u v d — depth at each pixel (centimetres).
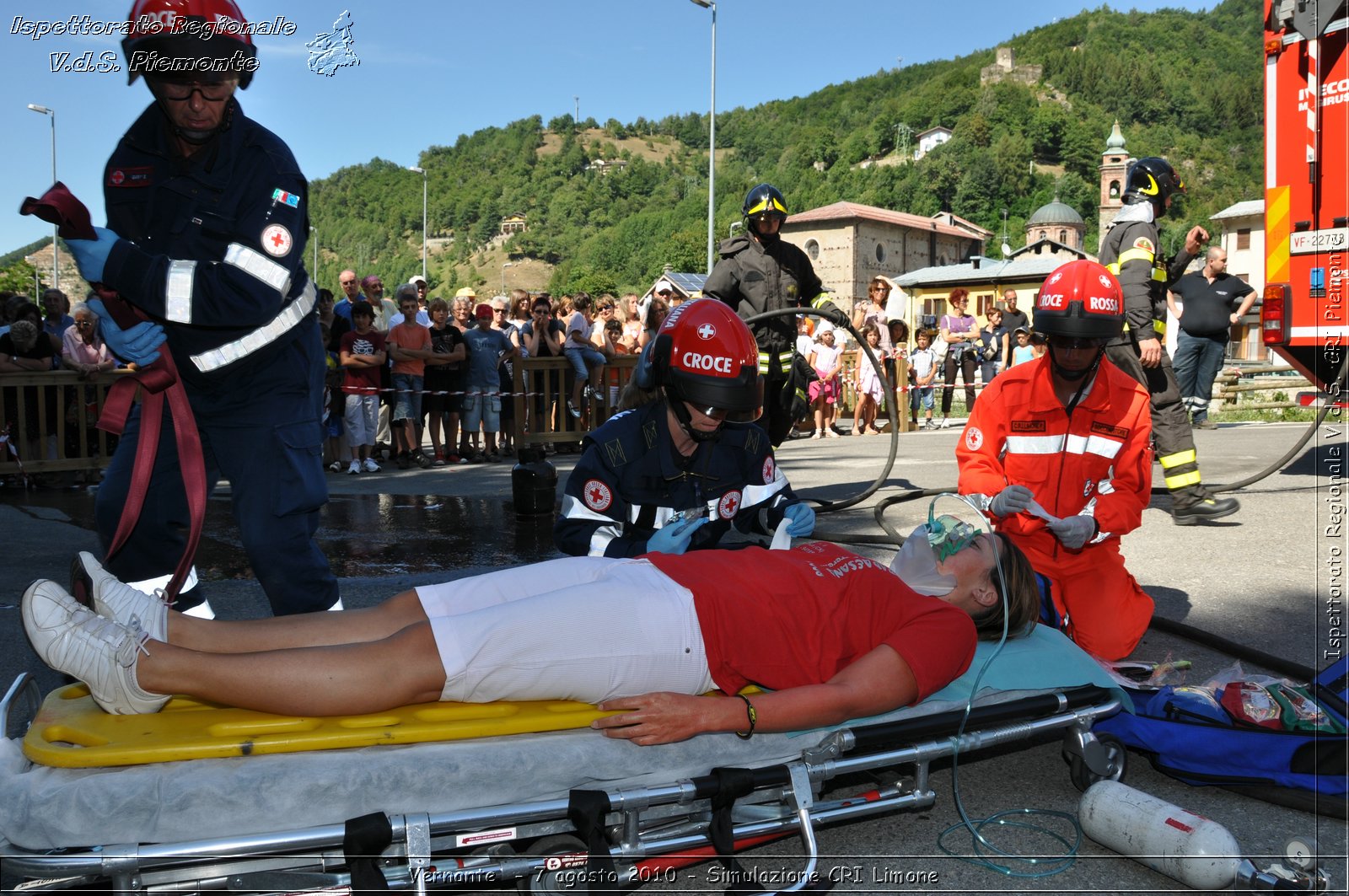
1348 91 657
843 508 621
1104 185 10512
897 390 1398
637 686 244
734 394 281
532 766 219
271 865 203
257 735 219
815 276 624
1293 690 271
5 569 528
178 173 273
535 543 593
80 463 884
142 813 197
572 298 1159
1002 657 277
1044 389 357
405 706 239
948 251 8700
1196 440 1109
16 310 911
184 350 278
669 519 311
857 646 256
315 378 302
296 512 295
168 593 285
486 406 1034
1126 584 361
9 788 199
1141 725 274
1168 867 225
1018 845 249
